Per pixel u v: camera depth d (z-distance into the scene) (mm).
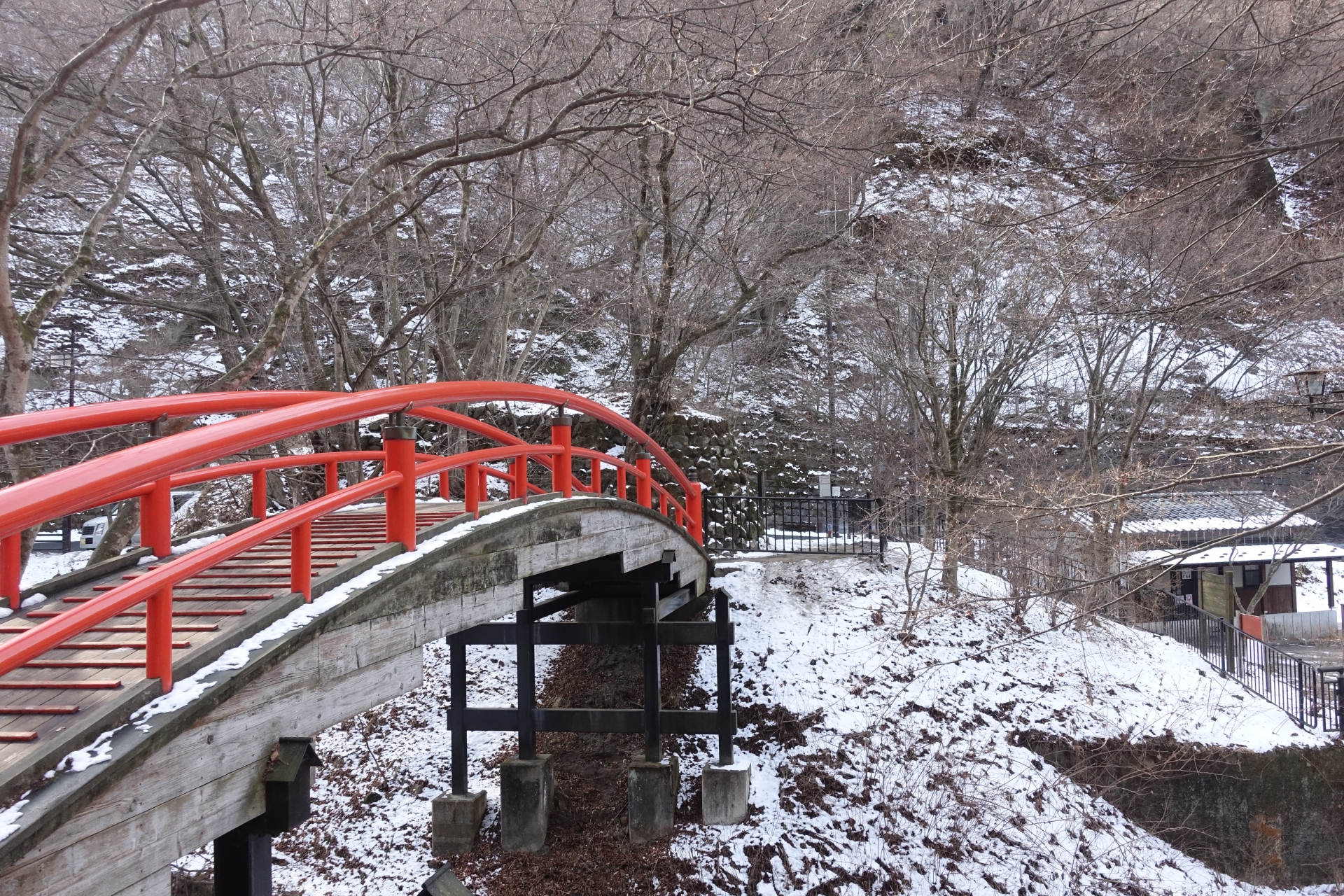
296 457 5840
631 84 9953
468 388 5363
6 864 2301
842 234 15477
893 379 18078
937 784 11461
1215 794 12375
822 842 10367
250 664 3289
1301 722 13336
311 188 12820
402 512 4746
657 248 16031
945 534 16078
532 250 11039
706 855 9977
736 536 18328
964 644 14414
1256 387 20266
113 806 2695
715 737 12125
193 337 17031
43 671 3188
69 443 10516
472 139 8406
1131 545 15758
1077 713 13109
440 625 4941
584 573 9227
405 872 9938
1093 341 19516
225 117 12992
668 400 16281
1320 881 12383
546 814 10398
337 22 10148
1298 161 14516
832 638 14250
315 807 11289
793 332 29844
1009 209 15602
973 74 16078
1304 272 15445
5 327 6645
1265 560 20359
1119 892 10516
